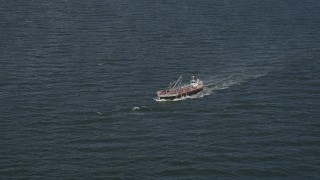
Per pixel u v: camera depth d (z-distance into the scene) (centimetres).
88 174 18188
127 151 19675
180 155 19350
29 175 18125
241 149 19738
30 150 19688
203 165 18725
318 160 19000
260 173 18238
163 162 18925
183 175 18188
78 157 19250
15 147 19875
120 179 17925
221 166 18650
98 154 19462
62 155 19388
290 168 18512
